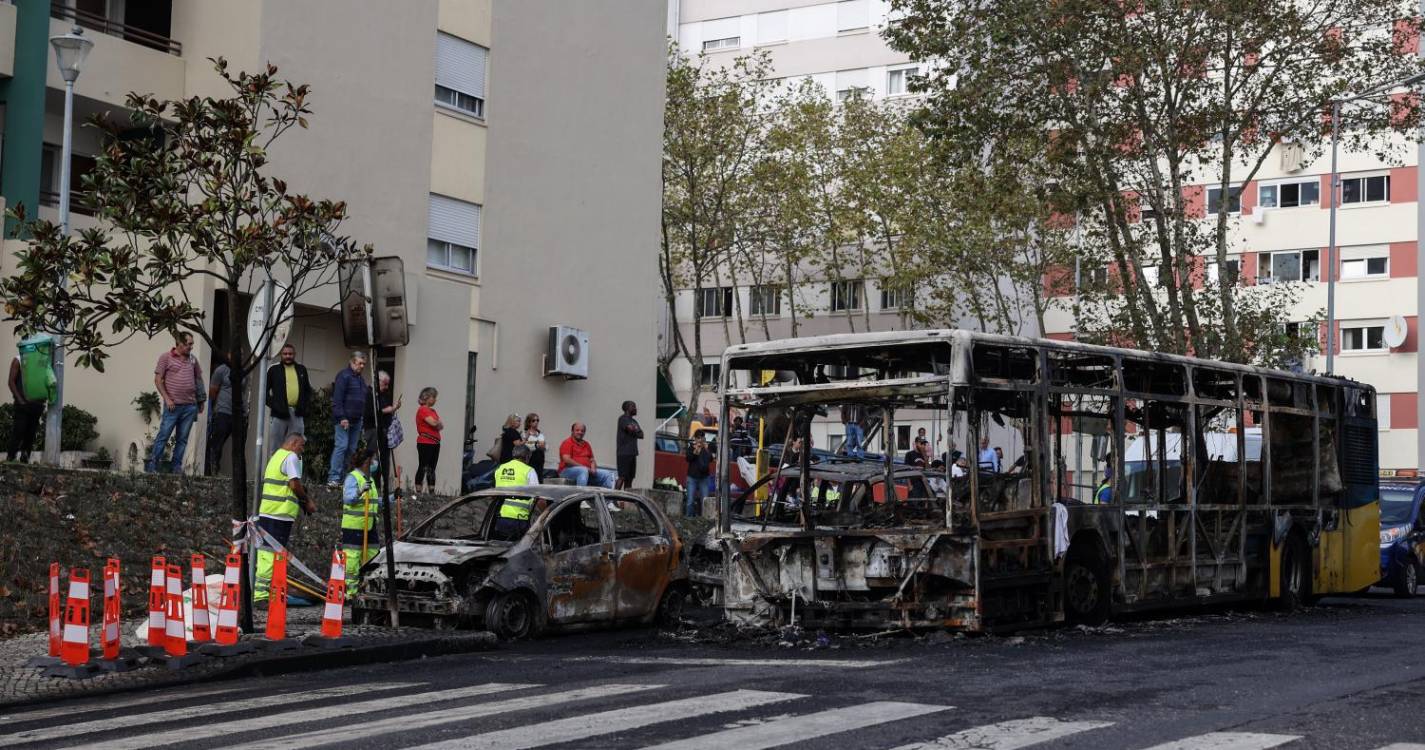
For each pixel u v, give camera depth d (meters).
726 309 60.97
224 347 25.59
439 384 28.33
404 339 13.97
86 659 12.02
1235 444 18.48
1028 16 29.78
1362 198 56.09
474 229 30.67
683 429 40.78
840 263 55.59
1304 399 20.09
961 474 14.60
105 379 24.91
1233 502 18.31
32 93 25.83
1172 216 31.67
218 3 27.05
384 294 14.05
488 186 30.98
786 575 15.36
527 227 31.92
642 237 35.00
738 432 16.02
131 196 13.57
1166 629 16.08
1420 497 25.09
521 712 9.73
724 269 60.84
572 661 13.05
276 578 13.27
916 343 14.94
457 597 14.75
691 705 9.94
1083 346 16.08
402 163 28.98
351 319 14.29
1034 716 9.44
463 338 28.98
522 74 31.89
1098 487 16.23
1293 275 56.97
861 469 15.29
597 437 33.56
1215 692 10.57
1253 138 32.25
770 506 15.74
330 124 27.48
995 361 15.07
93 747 8.71
